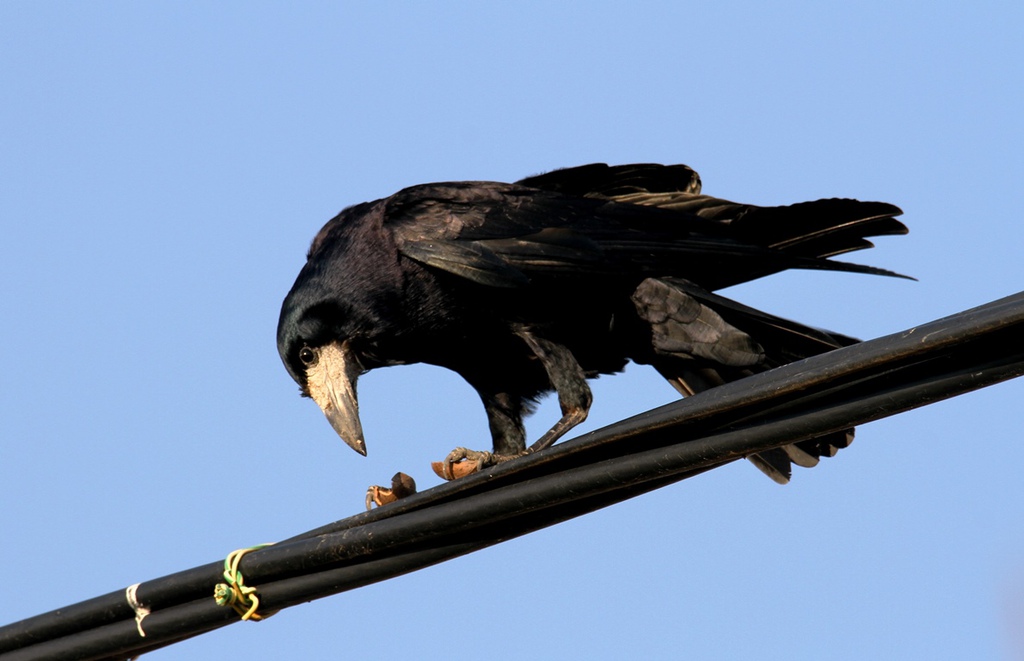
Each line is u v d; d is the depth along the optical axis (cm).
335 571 803
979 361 645
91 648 839
